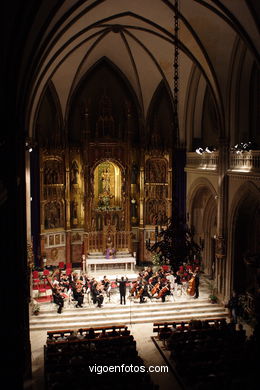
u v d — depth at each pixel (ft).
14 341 41.24
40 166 96.48
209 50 75.10
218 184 82.17
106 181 104.12
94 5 66.18
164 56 91.81
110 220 101.50
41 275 88.79
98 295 80.23
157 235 56.44
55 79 94.48
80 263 105.19
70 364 51.16
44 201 98.32
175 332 62.23
